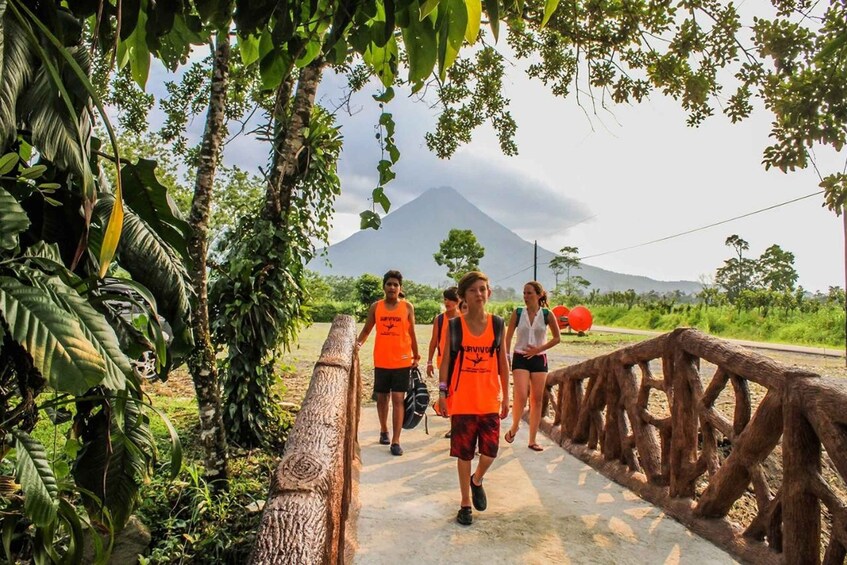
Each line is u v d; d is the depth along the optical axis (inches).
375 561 123.9
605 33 240.4
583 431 211.9
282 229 243.9
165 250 117.1
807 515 108.3
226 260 252.2
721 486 134.0
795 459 109.8
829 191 144.4
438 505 157.6
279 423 261.6
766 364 122.3
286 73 79.4
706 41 214.5
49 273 90.7
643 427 172.7
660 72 242.8
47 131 69.6
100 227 106.7
